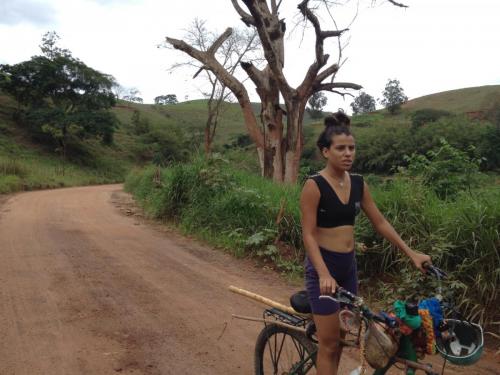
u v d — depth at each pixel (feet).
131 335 18.03
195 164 44.91
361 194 11.16
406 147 142.31
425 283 20.38
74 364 15.57
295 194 35.50
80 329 18.51
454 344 9.43
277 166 58.75
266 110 58.90
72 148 201.67
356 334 10.66
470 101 285.64
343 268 10.92
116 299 22.20
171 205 44.68
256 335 18.24
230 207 36.29
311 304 10.89
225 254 32.27
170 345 17.19
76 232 40.11
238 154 66.33
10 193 93.86
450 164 29.01
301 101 56.80
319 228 10.85
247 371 15.23
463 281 19.60
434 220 22.15
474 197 22.15
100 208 60.75
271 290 24.31
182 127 264.52
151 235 39.22
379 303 21.86
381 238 23.54
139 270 27.61
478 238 19.53
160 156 148.15
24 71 193.16
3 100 205.87
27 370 15.12
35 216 50.93
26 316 19.79
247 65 58.34
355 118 271.69
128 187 101.30
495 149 104.42
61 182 136.05
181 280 25.79
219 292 23.73
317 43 54.90
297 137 57.26
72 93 204.03
